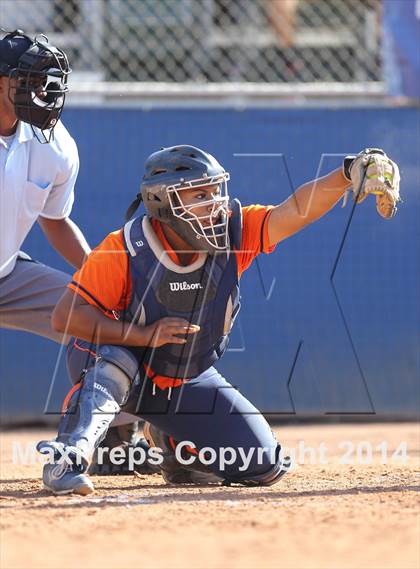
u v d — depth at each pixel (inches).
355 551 336.2
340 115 946.1
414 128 946.1
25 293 592.7
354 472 587.8
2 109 539.8
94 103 1048.8
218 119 944.3
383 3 996.6
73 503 437.4
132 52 1092.5
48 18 1084.5
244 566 319.3
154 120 946.1
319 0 1101.7
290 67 1107.9
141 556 332.5
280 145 941.2
